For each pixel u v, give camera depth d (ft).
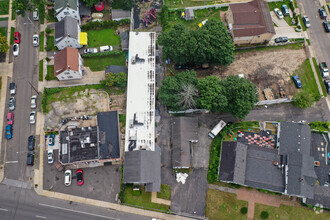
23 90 256.11
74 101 251.60
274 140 238.07
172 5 298.15
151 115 228.63
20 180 226.58
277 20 292.61
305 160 215.51
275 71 268.41
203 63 261.85
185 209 219.20
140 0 298.56
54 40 270.67
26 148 235.81
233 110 227.81
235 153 219.41
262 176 216.74
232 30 266.98
